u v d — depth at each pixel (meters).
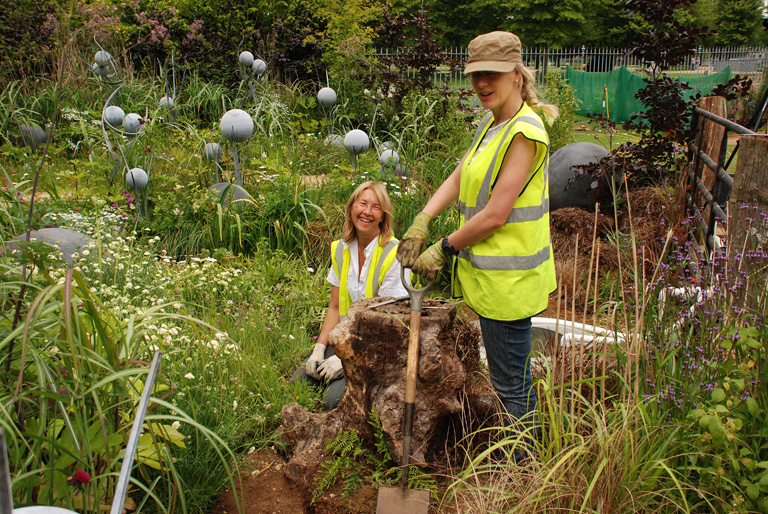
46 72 10.18
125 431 2.24
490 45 2.35
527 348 2.64
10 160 7.42
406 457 2.44
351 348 2.73
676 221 5.25
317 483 2.66
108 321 2.41
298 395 3.27
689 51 5.96
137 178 6.04
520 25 31.95
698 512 2.27
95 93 9.71
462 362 3.13
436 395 2.66
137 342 2.37
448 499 2.53
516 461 2.61
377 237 3.48
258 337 3.97
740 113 11.78
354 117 10.81
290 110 11.25
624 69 16.84
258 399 3.30
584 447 2.31
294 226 5.87
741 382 2.19
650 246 5.20
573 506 2.20
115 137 7.27
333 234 5.83
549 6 31.77
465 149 8.24
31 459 2.02
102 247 4.45
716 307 2.60
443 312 2.79
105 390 2.18
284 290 4.92
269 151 8.18
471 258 2.58
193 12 12.79
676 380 2.51
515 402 2.68
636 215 5.60
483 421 2.94
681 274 3.18
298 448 2.90
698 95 5.96
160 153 7.71
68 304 1.78
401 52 10.58
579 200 6.31
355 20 12.16
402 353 2.70
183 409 2.76
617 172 6.08
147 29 11.89
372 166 7.39
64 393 2.14
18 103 8.86
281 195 6.09
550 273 2.64
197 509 2.55
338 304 3.69
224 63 12.14
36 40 9.93
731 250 2.88
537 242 2.50
